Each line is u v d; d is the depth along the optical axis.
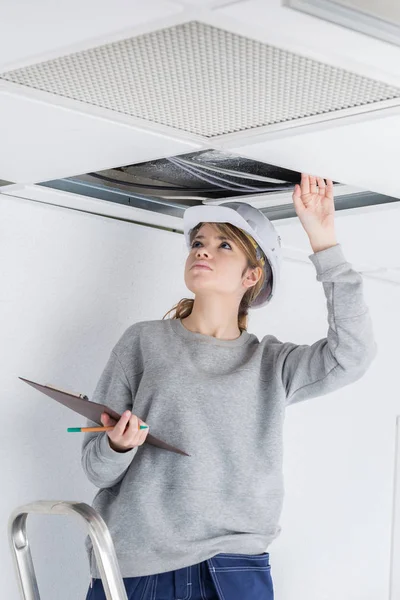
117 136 1.75
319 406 3.15
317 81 1.46
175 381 1.97
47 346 2.35
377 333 3.34
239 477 1.94
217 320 2.09
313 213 2.02
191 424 1.93
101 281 2.47
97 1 1.21
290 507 3.04
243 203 2.14
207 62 1.40
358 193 2.19
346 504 3.24
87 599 1.96
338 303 1.99
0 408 2.26
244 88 1.50
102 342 2.47
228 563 1.90
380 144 1.70
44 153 1.88
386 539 3.39
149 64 1.42
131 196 2.37
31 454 2.32
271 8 1.21
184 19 1.25
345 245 2.61
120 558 1.88
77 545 2.41
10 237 2.28
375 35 1.29
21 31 1.31
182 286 2.66
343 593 3.22
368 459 3.33
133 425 1.72
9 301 2.28
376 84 1.46
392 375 3.42
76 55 1.39
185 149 1.82
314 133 1.67
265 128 1.67
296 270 3.03
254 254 2.12
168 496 1.91
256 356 2.08
